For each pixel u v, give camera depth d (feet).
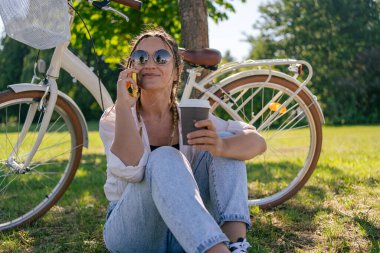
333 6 99.71
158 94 7.09
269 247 8.38
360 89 93.66
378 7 100.58
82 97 87.92
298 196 11.69
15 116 46.60
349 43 97.09
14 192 13.21
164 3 22.50
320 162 18.16
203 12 12.16
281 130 10.79
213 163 6.76
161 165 6.07
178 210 5.73
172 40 7.30
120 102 6.40
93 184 14.76
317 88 94.27
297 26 98.58
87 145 9.84
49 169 17.99
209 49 9.46
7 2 7.54
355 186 12.64
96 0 9.13
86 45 64.34
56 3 7.63
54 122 9.77
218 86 9.98
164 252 7.02
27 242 8.88
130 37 22.70
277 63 10.16
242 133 6.91
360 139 35.12
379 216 9.79
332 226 9.23
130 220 6.56
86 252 8.29
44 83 9.12
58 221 10.04
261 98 10.46
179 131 7.22
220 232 5.64
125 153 6.25
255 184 13.79
